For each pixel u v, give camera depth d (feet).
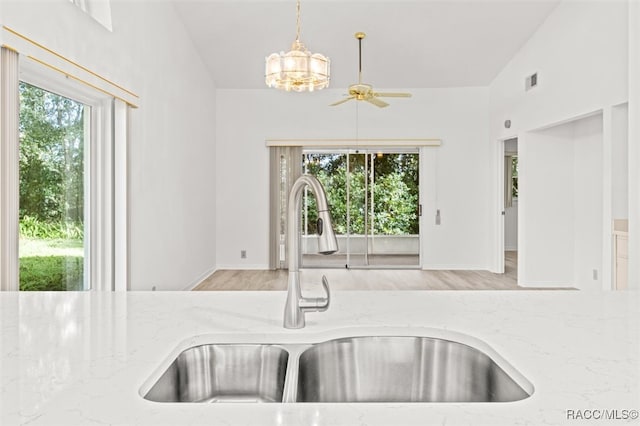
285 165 22.58
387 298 4.69
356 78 21.11
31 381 2.48
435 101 22.24
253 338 3.43
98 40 9.91
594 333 3.40
